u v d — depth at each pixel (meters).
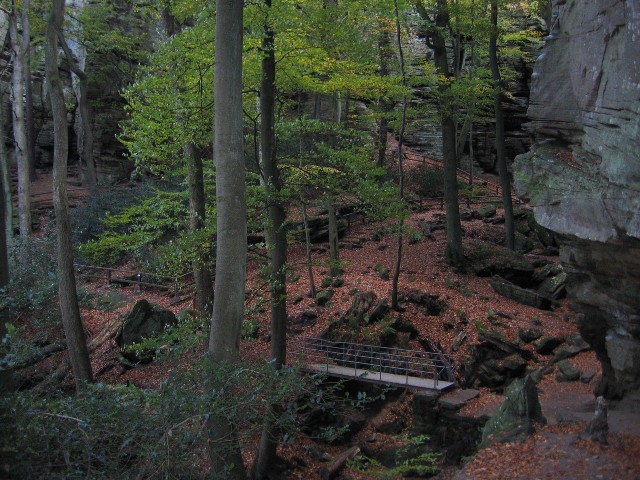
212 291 15.59
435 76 19.17
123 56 29.16
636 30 7.98
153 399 7.87
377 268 19.94
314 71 14.91
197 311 14.83
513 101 32.47
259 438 13.63
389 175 27.03
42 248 19.64
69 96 31.64
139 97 14.98
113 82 29.28
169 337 13.10
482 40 24.48
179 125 13.03
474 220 24.86
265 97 12.84
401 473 12.54
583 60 9.53
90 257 19.98
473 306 17.86
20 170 21.77
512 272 20.20
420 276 19.45
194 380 8.57
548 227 10.05
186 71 12.91
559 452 8.97
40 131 32.91
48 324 16.23
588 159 9.66
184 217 19.19
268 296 18.39
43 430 6.95
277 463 13.10
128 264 22.09
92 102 28.73
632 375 10.63
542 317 17.59
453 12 19.52
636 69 8.01
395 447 13.79
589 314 11.13
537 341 16.27
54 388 11.99
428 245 22.00
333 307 17.73
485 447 10.07
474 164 33.06
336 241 20.08
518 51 27.69
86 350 13.55
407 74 20.80
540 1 24.78
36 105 32.53
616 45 8.61
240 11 10.36
